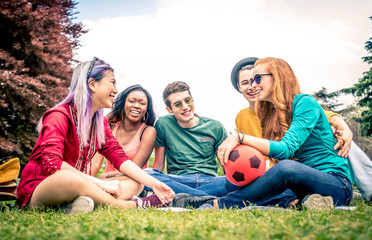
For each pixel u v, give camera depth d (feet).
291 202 9.86
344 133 10.27
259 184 9.18
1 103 34.12
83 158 10.42
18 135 37.19
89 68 10.42
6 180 9.34
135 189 10.73
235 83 17.24
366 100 68.80
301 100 10.19
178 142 14.93
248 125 16.07
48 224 6.65
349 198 9.73
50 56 41.60
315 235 4.96
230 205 9.64
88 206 8.71
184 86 14.87
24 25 38.91
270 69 10.75
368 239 4.56
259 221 6.30
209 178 13.30
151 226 5.87
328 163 9.77
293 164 8.90
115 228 5.73
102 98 10.55
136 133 14.65
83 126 10.08
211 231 5.44
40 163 9.43
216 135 15.05
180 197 10.17
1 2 37.70
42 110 38.65
